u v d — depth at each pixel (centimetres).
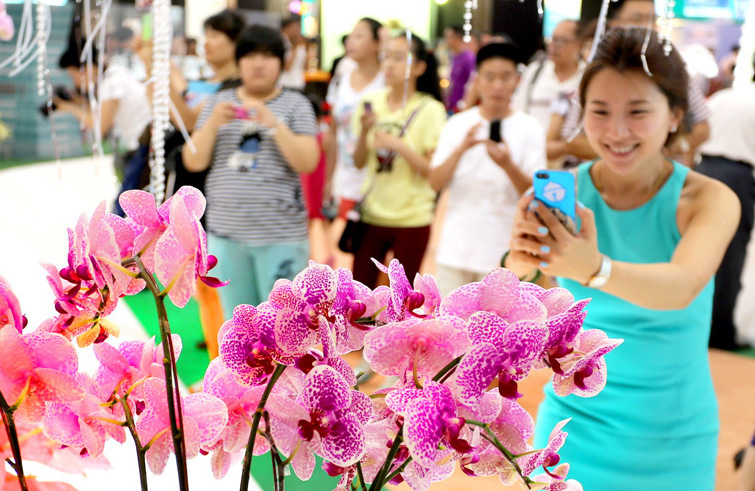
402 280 66
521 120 289
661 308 125
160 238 63
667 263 131
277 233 288
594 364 69
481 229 288
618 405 145
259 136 283
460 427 59
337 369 63
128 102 347
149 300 442
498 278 65
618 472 146
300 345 64
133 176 340
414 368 61
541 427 159
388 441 67
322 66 838
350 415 61
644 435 145
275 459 66
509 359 60
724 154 380
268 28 286
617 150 137
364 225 347
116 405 73
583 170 153
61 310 69
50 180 867
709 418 150
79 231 65
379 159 340
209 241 294
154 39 110
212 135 280
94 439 67
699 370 147
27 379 63
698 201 141
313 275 64
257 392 69
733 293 407
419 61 340
